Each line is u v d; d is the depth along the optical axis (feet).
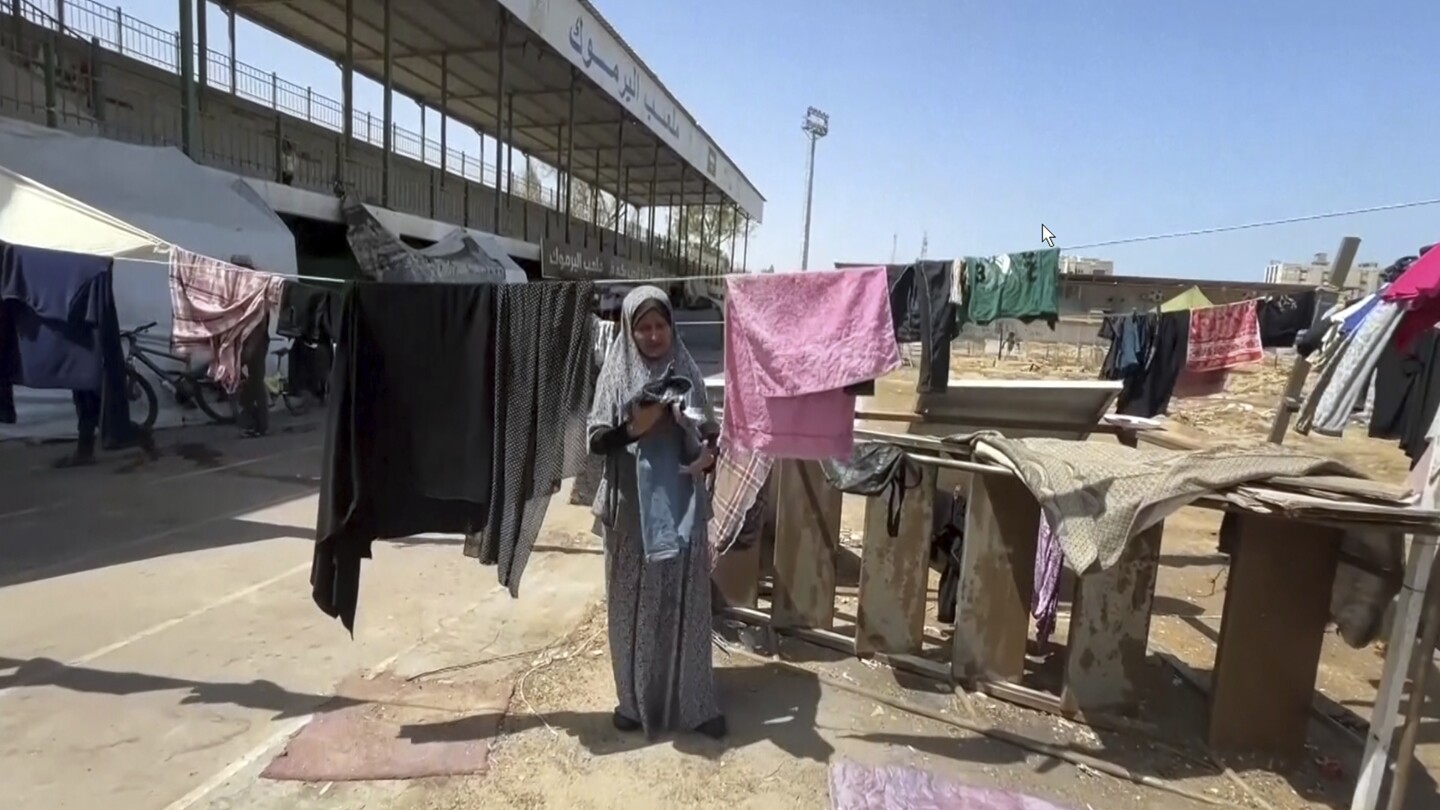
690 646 10.74
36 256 13.97
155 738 10.48
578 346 10.51
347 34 49.52
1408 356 16.06
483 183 76.02
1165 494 9.77
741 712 11.71
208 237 29.91
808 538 13.94
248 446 29.76
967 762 10.61
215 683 12.03
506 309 10.59
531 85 69.72
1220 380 20.26
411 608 15.26
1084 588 11.35
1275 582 10.53
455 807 9.30
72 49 35.29
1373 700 13.30
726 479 14.12
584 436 10.64
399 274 41.57
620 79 70.23
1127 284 27.55
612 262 88.79
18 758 9.90
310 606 15.14
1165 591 18.66
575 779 9.87
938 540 15.03
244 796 9.36
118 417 14.82
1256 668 10.72
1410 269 8.71
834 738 11.07
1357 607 10.30
